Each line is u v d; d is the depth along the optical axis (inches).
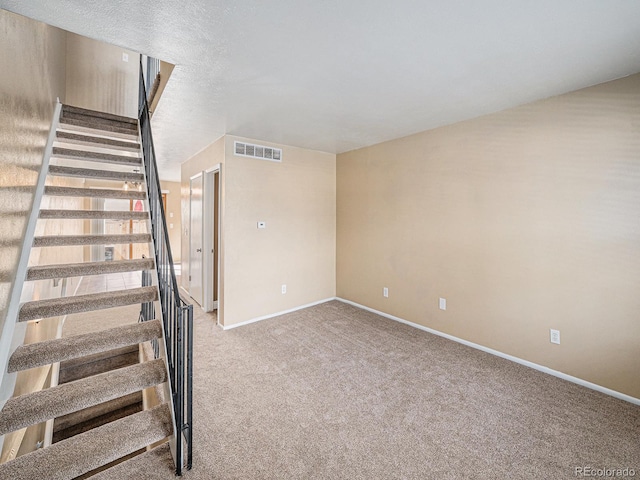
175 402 65.9
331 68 80.8
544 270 101.3
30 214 85.5
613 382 88.2
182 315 63.3
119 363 132.1
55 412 58.7
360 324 147.9
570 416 79.7
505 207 110.6
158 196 94.0
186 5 56.3
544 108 100.1
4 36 65.4
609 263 88.3
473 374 101.0
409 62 77.5
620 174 85.7
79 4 55.8
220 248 145.5
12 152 69.6
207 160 163.0
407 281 147.0
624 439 71.4
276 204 159.9
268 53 73.3
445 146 128.9
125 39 67.9
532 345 105.0
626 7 56.4
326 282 186.1
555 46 70.2
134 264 94.9
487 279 116.5
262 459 65.7
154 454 66.9
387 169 155.3
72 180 221.3
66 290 189.3
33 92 88.4
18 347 67.3
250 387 93.6
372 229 165.0
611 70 81.2
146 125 120.4
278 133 140.6
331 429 75.2
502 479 60.9
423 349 120.1
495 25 62.5
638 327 83.8
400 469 63.3
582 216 93.0
